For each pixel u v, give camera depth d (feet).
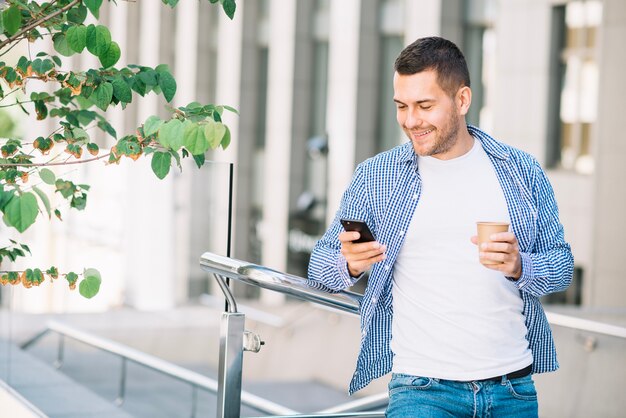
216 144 8.64
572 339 18.03
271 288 9.56
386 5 62.90
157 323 20.35
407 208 9.00
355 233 8.53
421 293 8.97
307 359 38.83
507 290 8.88
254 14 74.18
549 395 17.95
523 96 50.83
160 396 19.88
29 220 8.95
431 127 8.66
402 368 9.03
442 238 8.91
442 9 56.24
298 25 69.26
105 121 11.27
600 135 46.85
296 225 69.67
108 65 9.61
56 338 17.40
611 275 46.52
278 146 70.64
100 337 18.40
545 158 50.03
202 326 22.26
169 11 79.97
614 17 46.26
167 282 20.43
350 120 63.87
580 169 48.57
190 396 20.35
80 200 10.59
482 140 9.06
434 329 8.91
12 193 8.98
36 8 9.89
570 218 48.91
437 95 8.58
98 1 9.27
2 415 16.93
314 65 69.77
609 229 46.60
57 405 16.24
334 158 65.36
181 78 79.00
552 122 49.75
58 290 17.07
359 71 63.52
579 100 48.60
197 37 77.36
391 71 62.95
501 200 8.92
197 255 20.89
